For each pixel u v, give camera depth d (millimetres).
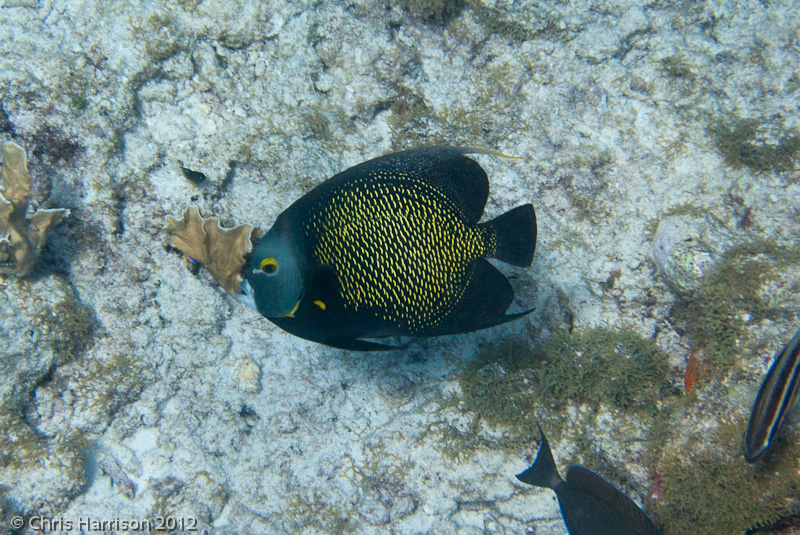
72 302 1526
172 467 1533
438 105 1672
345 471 1560
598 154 1678
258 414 1565
